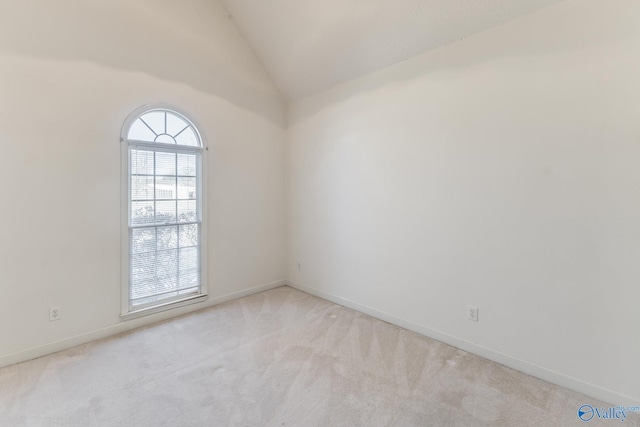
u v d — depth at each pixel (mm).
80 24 2621
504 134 2330
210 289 3596
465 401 1973
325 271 3832
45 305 2529
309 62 3549
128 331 2945
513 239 2316
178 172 3318
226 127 3662
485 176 2441
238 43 3736
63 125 2564
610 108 1906
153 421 1798
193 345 2682
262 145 4043
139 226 3049
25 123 2400
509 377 2229
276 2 3180
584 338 2037
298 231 4188
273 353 2553
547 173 2148
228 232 3742
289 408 1905
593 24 1943
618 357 1923
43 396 2006
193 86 3352
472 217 2527
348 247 3541
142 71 2977
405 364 2393
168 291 3293
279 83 4066
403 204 2996
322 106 3781
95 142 2727
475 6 2320
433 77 2729
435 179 2746
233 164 3748
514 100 2273
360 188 3387
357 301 3473
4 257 2354
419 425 1774
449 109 2633
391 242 3115
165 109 3150
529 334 2262
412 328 2965
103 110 2760
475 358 2482
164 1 3113
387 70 3086
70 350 2598
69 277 2639
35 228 2473
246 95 3848
